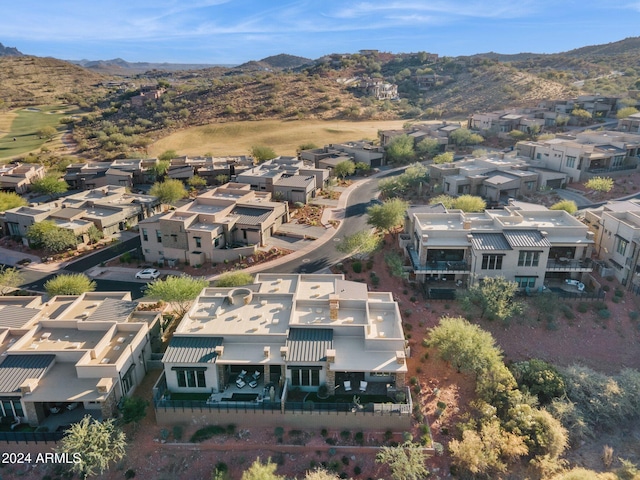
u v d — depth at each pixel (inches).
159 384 1659.7
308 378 1667.1
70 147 6998.0
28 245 3218.5
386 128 6973.4
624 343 2097.7
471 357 1791.3
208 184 4899.1
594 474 1502.2
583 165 3821.4
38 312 1902.1
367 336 1683.1
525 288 2326.5
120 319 1855.3
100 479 1480.1
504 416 1702.8
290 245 3024.1
